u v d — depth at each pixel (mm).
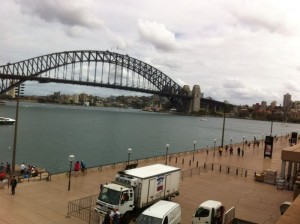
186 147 120812
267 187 36875
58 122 199250
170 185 28016
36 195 27672
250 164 51531
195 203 29031
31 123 178750
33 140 109812
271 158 59281
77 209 25016
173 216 21266
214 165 48219
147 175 25062
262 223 24953
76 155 85188
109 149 100500
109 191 22906
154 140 137500
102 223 21328
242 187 36062
